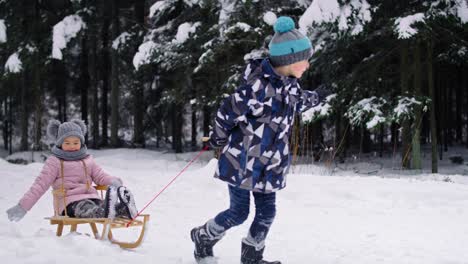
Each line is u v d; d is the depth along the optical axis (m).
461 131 26.08
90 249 3.98
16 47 23.14
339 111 16.25
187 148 25.75
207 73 17.42
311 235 5.18
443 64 18.58
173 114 24.69
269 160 3.52
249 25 15.45
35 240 4.18
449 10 13.27
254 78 3.43
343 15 12.96
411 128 15.37
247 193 3.64
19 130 30.14
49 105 28.38
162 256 4.11
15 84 24.95
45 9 23.83
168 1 18.70
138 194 7.79
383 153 20.61
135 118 24.70
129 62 23.94
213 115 17.27
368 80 15.23
